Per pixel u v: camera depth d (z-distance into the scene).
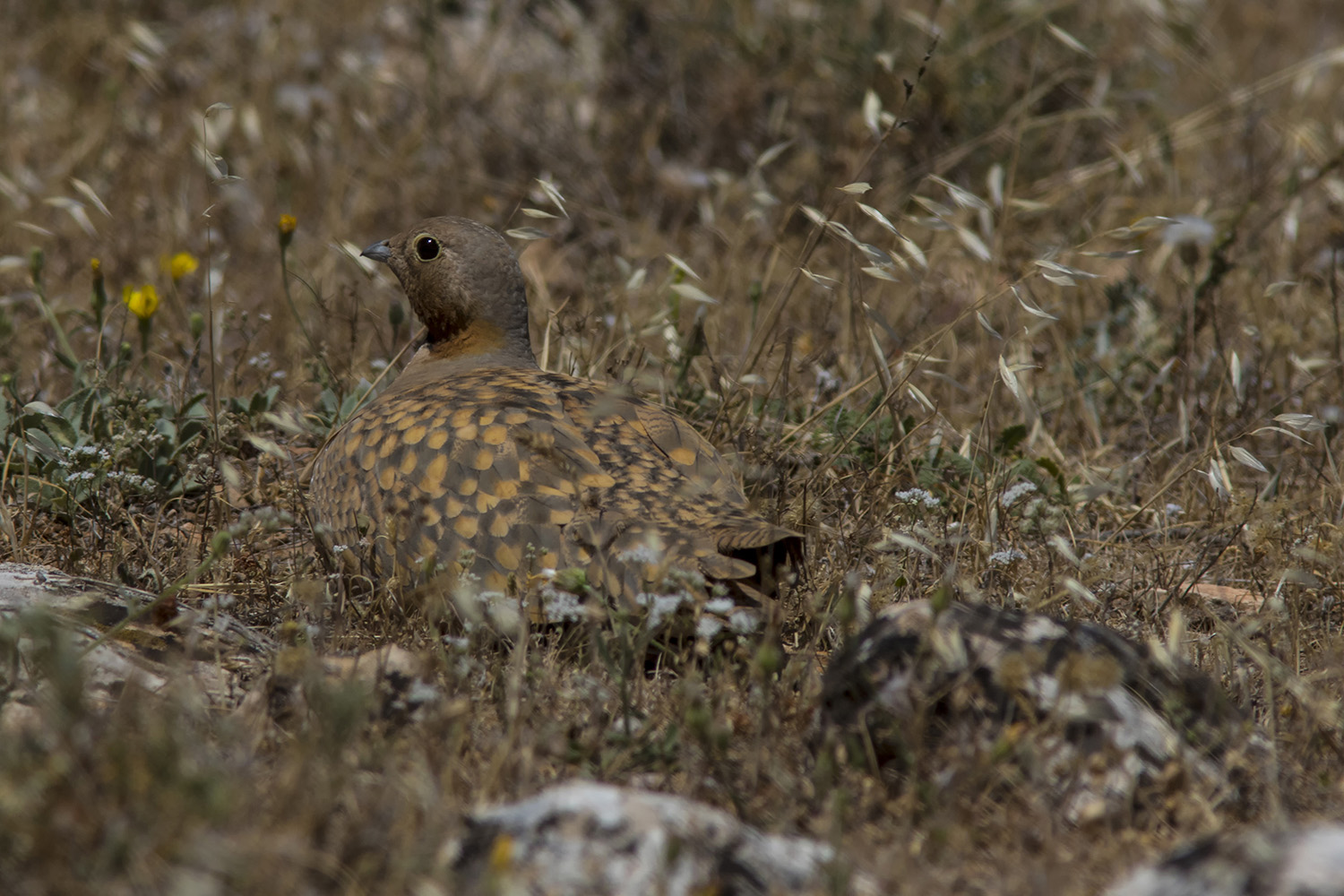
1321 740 6.97
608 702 6.93
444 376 9.97
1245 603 9.45
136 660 7.06
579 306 14.23
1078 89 18.47
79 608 7.58
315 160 17.36
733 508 8.03
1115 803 6.08
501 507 7.95
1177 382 12.88
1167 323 13.85
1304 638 8.52
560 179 17.53
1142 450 12.10
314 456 9.91
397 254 10.64
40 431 10.31
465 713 6.39
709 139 17.98
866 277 15.05
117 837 4.70
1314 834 4.87
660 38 19.66
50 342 12.98
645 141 17.88
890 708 6.39
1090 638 6.87
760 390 12.06
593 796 5.46
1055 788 6.11
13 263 12.31
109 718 5.64
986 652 6.61
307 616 8.09
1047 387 13.27
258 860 4.78
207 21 20.48
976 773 5.93
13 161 16.92
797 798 6.09
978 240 10.91
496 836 5.38
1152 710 6.70
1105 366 13.33
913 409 12.56
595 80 19.19
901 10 18.97
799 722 6.77
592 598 7.33
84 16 20.38
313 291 12.52
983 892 5.45
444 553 7.97
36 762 5.20
